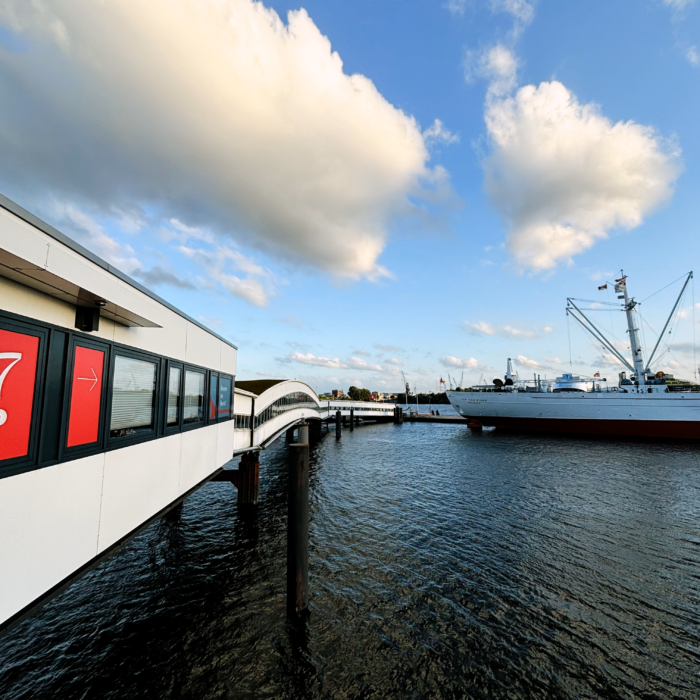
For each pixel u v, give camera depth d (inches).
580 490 979.9
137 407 296.7
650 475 1151.0
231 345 602.9
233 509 781.3
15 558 170.4
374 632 390.9
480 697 312.3
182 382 393.1
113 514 257.8
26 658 357.1
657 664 350.3
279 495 890.1
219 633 389.1
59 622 408.2
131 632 391.9
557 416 2284.7
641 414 2028.8
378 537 642.8
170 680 329.7
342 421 3602.4
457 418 3843.5
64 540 205.3
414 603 442.9
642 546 610.2
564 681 329.4
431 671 339.3
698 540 636.7
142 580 492.4
